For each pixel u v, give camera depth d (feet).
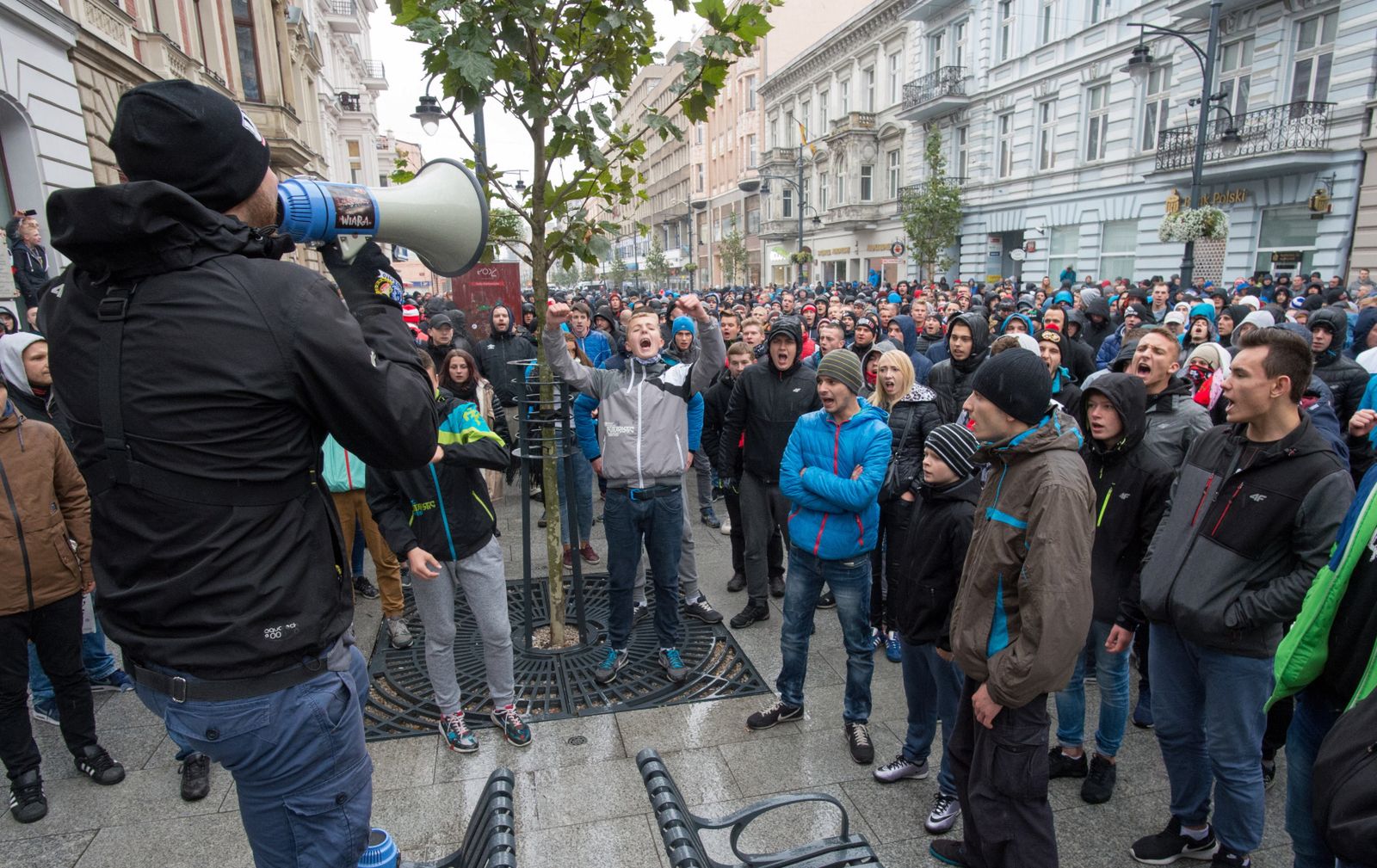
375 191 4.93
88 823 9.51
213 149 4.01
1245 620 7.69
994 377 7.14
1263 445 7.87
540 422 13.04
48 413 11.68
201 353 3.85
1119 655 9.71
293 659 4.27
